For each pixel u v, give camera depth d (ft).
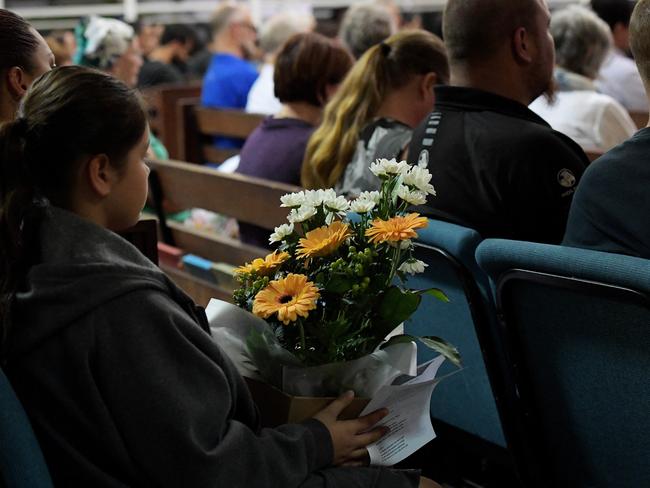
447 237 5.82
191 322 4.25
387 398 4.74
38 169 4.26
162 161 9.82
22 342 4.06
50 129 4.20
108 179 4.30
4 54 5.83
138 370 4.04
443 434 6.88
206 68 23.68
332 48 9.67
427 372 4.91
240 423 4.32
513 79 6.97
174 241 9.94
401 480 4.70
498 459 6.52
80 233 4.20
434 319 6.40
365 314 4.70
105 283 4.07
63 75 4.32
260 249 8.49
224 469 4.09
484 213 6.52
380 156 7.83
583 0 24.21
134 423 4.05
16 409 3.94
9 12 6.01
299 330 4.71
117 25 13.82
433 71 8.15
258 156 9.78
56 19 27.50
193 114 15.21
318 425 4.53
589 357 5.26
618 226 5.25
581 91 11.07
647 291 4.65
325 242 4.63
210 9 28.63
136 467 4.11
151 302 4.12
